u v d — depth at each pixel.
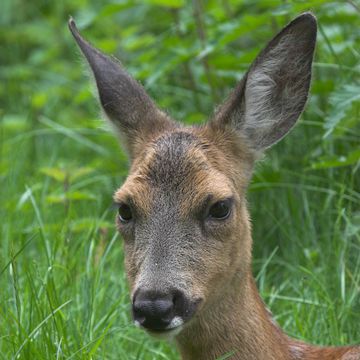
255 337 10.62
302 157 14.30
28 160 16.66
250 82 10.89
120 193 10.43
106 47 17.02
